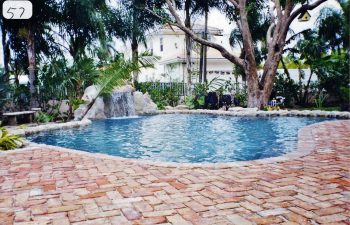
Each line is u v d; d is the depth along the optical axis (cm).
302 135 812
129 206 349
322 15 2002
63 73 1403
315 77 2441
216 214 324
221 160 704
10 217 323
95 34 1670
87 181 445
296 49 2098
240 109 1587
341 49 2002
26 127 1073
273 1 1694
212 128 1209
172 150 821
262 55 2461
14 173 491
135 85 1958
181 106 1870
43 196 385
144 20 2067
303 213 322
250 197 371
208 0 2100
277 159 558
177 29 3092
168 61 2848
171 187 412
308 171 478
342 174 459
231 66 2986
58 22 1577
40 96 1449
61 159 587
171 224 303
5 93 1324
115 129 1192
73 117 1454
